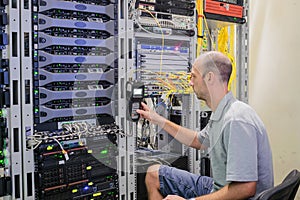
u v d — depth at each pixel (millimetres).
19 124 1684
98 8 1923
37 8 1736
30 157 1718
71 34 1853
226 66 1938
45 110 1768
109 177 2025
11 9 1640
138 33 2104
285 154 2965
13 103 1664
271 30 3055
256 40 3199
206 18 2531
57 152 1812
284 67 2955
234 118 1777
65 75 1819
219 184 1948
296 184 1616
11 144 1656
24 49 1691
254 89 3219
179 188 2250
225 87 1953
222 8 2613
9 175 1664
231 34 2869
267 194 1382
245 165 1690
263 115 3145
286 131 2951
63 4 1805
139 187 2186
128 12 2047
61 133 1801
